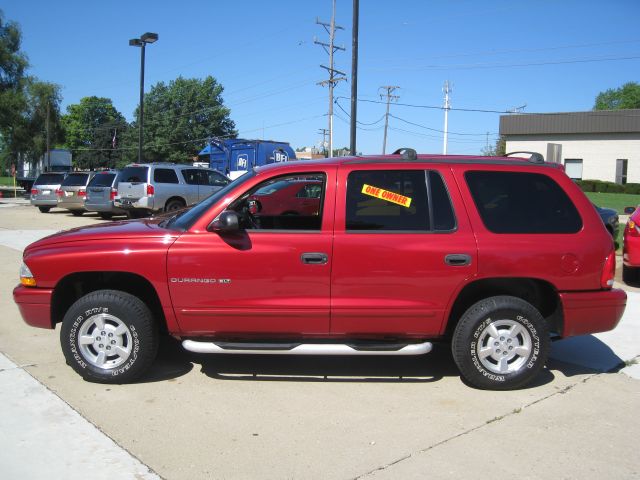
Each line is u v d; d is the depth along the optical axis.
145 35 25.14
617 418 4.14
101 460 3.43
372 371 5.04
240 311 4.43
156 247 4.42
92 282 4.85
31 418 3.97
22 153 48.75
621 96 91.31
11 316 6.61
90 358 4.58
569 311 4.51
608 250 4.57
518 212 4.55
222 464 3.41
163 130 76.50
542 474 3.35
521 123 49.44
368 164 4.54
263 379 4.79
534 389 4.68
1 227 16.36
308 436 3.78
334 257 4.37
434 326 4.49
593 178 47.09
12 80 45.44
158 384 4.64
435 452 3.59
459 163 4.62
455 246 4.39
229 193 4.54
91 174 20.89
